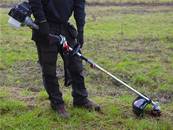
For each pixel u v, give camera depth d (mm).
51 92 7520
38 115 7684
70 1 7281
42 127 7258
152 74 11508
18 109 8008
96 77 11141
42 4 7109
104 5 26641
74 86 7809
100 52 14320
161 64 12781
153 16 23125
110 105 8312
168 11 24906
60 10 7188
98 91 9867
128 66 12469
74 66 7605
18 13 6988
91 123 7461
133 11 24828
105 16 23000
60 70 11797
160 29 19281
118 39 16672
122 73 11719
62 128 7227
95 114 7730
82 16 7488
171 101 9508
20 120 7473
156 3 27500
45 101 8453
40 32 7008
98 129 7301
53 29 7238
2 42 15477
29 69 11930
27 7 7027
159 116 7875
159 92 10148
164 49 14977
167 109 8516
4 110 7969
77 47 7438
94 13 23891
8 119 7535
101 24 20531
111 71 11914
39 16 6953
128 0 28188
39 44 7309
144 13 24203
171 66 12562
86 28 19375
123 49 14836
